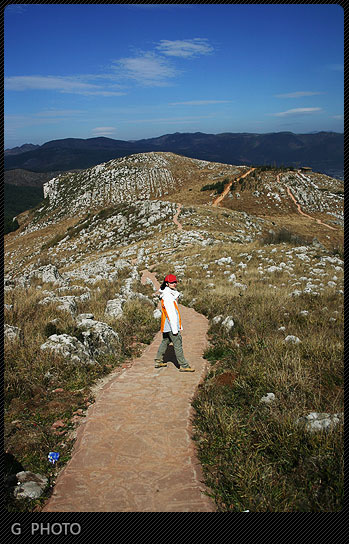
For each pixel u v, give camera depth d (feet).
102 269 87.76
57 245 238.27
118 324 28.37
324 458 10.92
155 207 223.92
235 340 23.76
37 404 16.19
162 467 11.75
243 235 160.04
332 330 21.88
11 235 467.52
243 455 11.93
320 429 12.13
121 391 17.40
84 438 13.44
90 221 252.62
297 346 19.95
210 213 204.13
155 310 34.19
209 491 10.68
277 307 28.81
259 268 54.29
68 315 27.86
